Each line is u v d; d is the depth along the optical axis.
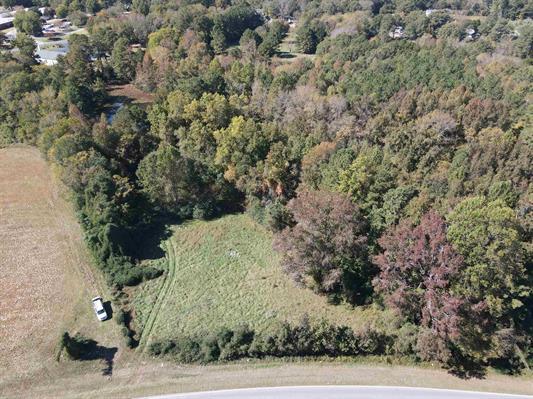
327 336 48.06
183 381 46.62
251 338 49.19
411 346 47.66
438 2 190.12
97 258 61.97
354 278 58.12
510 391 44.56
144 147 82.19
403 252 48.84
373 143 78.31
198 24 139.50
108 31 134.25
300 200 59.38
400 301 47.47
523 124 84.31
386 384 45.59
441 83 94.81
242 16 154.50
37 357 49.12
